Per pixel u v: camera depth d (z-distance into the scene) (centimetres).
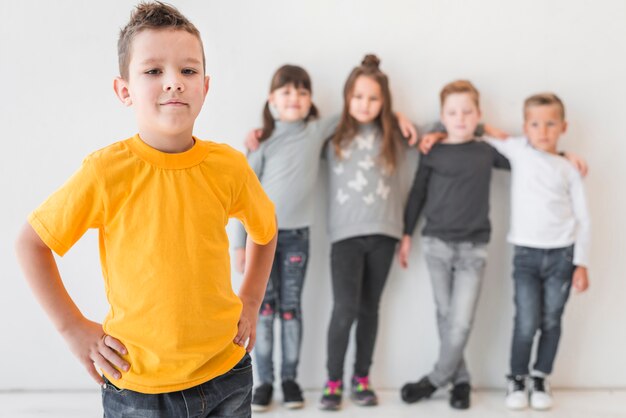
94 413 224
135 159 120
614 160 243
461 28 237
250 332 135
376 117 236
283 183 228
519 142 235
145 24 121
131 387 120
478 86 239
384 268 233
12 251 235
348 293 228
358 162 232
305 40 235
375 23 236
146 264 118
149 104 120
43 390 242
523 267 233
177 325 118
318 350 246
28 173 233
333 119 236
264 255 141
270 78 235
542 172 231
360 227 229
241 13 232
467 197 231
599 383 248
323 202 241
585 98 241
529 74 239
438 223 234
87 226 121
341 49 236
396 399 239
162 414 121
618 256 245
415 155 243
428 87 239
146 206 119
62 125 232
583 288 232
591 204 244
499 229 245
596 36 238
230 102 235
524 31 238
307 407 232
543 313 235
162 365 119
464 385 235
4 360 239
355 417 224
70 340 122
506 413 228
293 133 230
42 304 121
